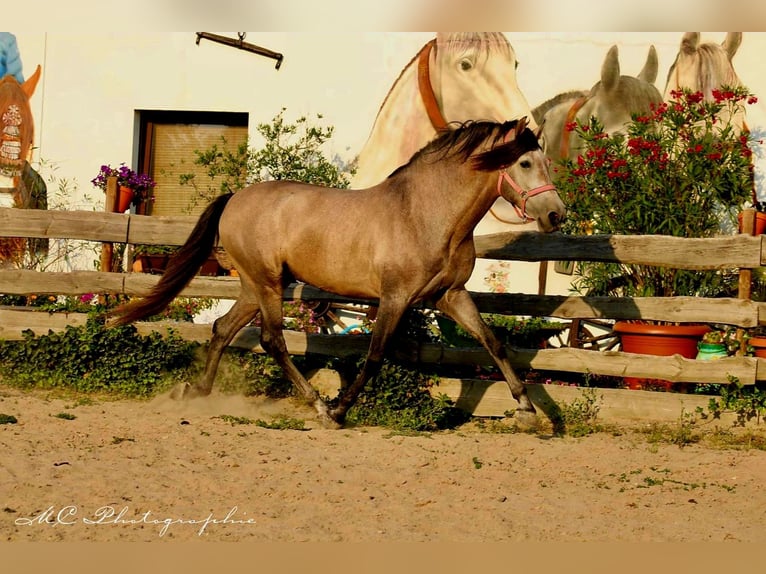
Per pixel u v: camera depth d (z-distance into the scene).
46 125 11.67
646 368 7.77
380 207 7.02
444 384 8.01
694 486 5.87
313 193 7.42
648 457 6.63
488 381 7.99
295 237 7.32
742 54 10.76
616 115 10.90
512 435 7.29
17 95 11.68
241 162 10.51
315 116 11.36
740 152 8.97
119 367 8.35
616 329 8.36
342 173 11.19
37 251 11.40
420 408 7.64
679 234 8.64
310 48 11.35
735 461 6.57
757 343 7.82
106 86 11.61
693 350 8.12
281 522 4.84
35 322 8.81
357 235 7.04
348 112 11.31
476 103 11.13
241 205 7.66
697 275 8.73
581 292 10.53
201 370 8.50
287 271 7.57
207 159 10.51
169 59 11.53
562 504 5.39
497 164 6.63
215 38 11.39
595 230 9.05
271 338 7.61
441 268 6.87
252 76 11.44
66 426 6.74
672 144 9.02
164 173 11.68
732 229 10.16
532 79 11.02
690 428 7.55
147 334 8.70
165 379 8.40
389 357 8.16
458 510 5.18
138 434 6.61
